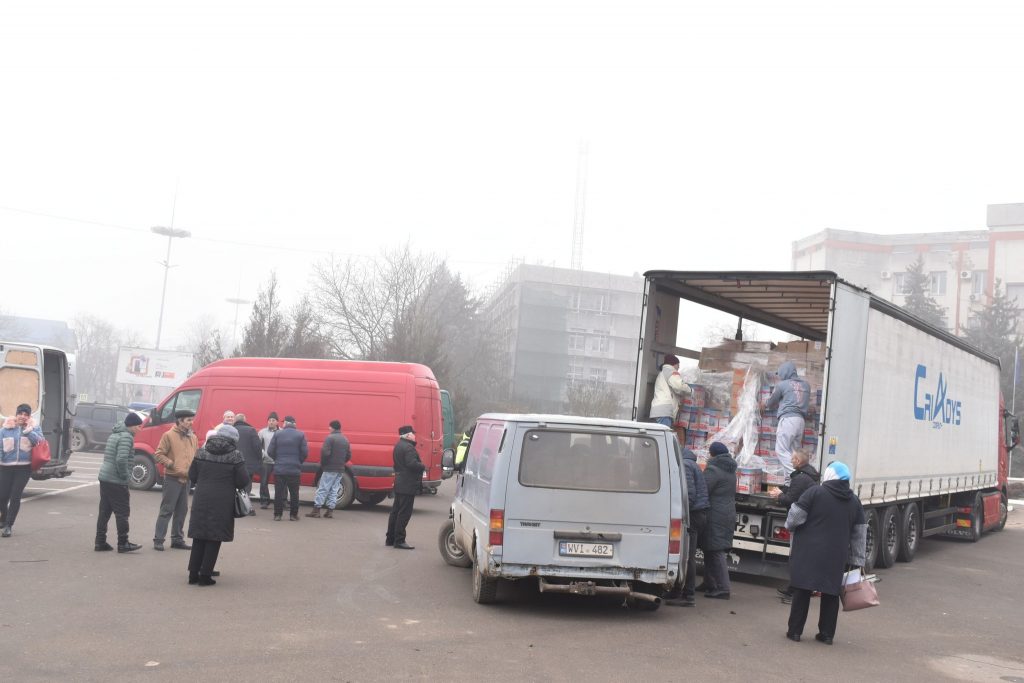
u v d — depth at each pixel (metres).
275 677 6.71
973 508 21.33
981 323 67.88
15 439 13.04
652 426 9.86
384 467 19.64
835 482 9.19
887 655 8.89
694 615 10.30
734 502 11.57
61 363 18.31
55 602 8.95
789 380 12.97
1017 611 12.27
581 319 108.75
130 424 12.36
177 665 6.92
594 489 9.59
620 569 9.53
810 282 13.16
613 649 8.29
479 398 71.88
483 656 7.70
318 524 16.84
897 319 14.64
